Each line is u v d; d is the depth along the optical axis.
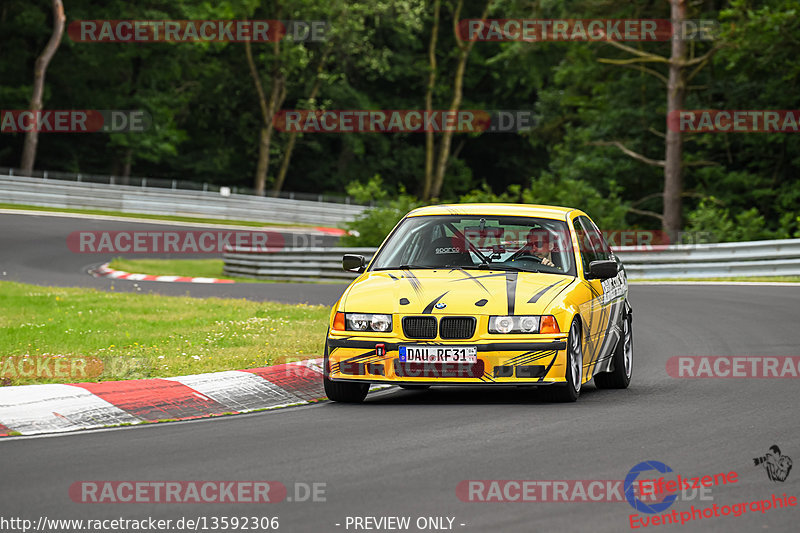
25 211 170.38
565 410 31.97
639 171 146.88
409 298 33.31
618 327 38.59
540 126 169.12
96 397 32.16
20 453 25.94
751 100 137.25
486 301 32.94
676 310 64.12
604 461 24.36
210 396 33.88
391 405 33.75
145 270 114.06
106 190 180.62
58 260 121.25
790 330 52.88
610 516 19.75
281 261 111.00
